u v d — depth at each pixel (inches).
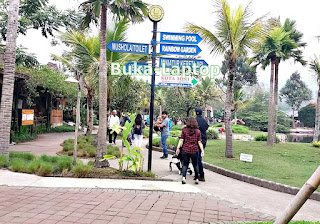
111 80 475.8
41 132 781.3
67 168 271.9
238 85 1669.5
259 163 387.5
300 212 195.3
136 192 215.9
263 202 216.5
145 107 1660.9
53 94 827.4
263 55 634.2
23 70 668.1
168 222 159.5
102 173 264.5
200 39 302.0
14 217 154.5
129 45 297.0
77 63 446.3
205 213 178.7
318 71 714.2
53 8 479.2
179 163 299.0
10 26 309.0
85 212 167.9
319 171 77.9
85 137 600.7
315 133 746.8
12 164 269.7
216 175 315.0
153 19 295.6
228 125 434.9
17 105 596.1
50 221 151.5
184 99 861.2
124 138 277.9
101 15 299.9
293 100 2378.2
